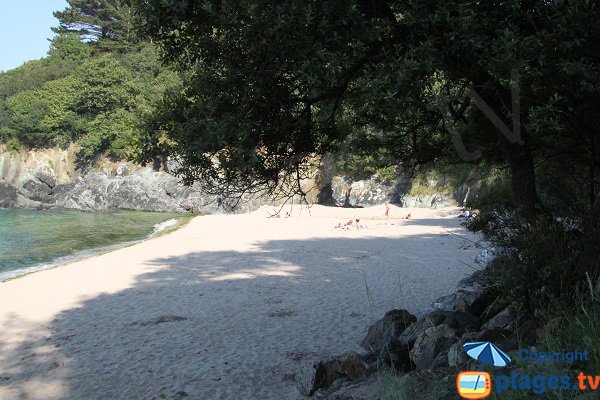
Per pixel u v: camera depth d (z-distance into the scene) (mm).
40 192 76938
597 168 8359
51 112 78562
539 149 8383
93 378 8844
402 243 28359
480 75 6211
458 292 9617
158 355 9953
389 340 7973
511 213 6625
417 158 9195
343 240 30375
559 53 5742
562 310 5141
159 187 69250
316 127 7688
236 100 6570
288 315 12938
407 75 5188
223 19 5738
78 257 29438
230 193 7137
